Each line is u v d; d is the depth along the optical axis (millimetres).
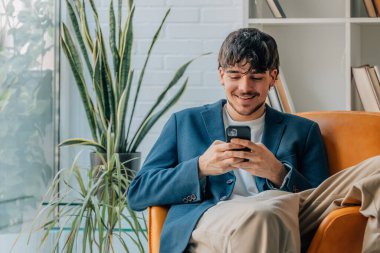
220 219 1893
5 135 2529
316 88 3389
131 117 3207
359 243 1899
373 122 2344
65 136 3594
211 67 3502
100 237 2438
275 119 2279
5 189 2525
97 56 3172
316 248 1856
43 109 3049
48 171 3125
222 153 2066
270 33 3391
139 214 2908
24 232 2705
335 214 1853
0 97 2457
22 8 2705
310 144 2271
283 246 1805
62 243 2889
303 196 2062
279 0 3410
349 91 3178
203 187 2150
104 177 2689
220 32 3494
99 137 3555
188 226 1983
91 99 3445
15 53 2623
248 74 2160
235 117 2270
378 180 1858
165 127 2316
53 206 2676
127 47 3189
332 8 3361
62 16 3521
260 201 1890
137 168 3178
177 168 2139
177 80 3188
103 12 3529
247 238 1773
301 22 3203
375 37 3361
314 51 3381
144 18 3521
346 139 2344
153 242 2107
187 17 3504
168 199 2121
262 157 2082
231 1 3482
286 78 3404
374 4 3172
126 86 3170
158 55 3523
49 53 3123
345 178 2021
